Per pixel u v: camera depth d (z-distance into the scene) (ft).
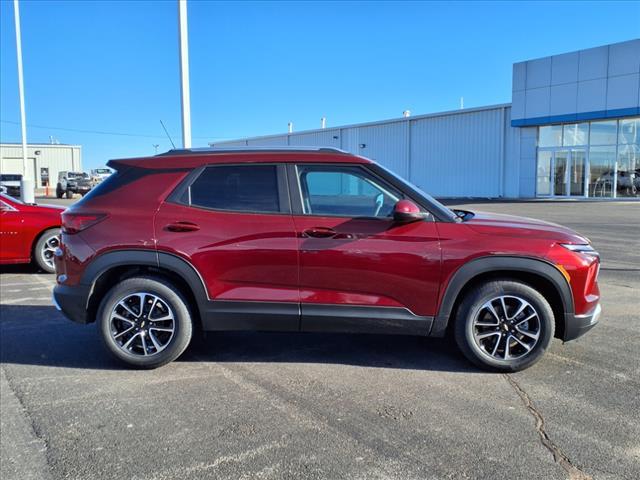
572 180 93.81
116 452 10.78
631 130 86.07
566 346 16.75
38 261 29.94
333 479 9.76
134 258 14.61
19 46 79.61
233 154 15.11
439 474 9.86
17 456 10.69
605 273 28.40
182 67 39.50
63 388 13.97
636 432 11.37
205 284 14.55
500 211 68.03
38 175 197.57
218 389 13.82
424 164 120.06
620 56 83.97
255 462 10.34
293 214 14.51
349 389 13.71
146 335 15.02
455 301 14.70
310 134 152.66
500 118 103.65
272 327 14.69
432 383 14.05
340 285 14.32
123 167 15.51
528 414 12.20
